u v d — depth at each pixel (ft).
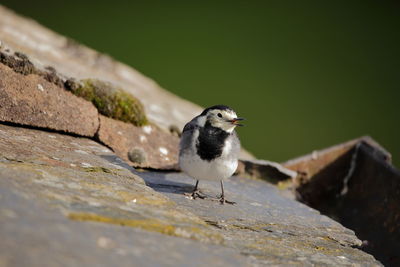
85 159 32.45
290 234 31.07
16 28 55.16
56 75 39.55
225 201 36.14
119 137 40.45
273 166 45.60
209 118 36.60
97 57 59.72
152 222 22.89
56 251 17.17
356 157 48.29
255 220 32.55
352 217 45.37
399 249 39.22
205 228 24.23
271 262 24.40
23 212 19.47
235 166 37.22
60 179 25.98
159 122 47.29
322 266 25.68
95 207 22.89
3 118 34.63
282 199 40.52
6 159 28.30
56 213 20.54
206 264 19.86
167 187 37.73
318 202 48.44
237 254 22.41
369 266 27.58
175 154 43.16
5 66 36.60
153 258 18.92
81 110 39.14
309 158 48.39
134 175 31.89
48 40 57.06
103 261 17.47
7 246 16.57
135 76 61.21
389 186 43.60
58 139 35.94
